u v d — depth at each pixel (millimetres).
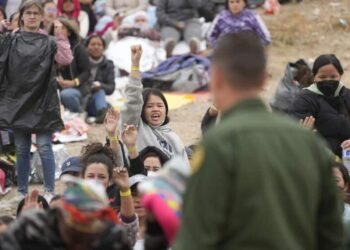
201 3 25688
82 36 25203
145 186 7352
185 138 20703
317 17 28141
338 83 15070
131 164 12719
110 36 25375
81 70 21594
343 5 28859
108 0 26625
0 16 21375
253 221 6582
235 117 6836
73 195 7109
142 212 11875
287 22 27781
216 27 23562
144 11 26547
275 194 6641
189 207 6699
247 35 7051
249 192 6586
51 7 22109
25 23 16188
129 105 14117
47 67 16156
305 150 6836
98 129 21094
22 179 16766
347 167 14555
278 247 6605
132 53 14219
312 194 6848
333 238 7215
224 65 6906
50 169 16594
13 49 16109
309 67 19453
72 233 7129
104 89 21984
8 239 7160
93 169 12047
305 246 6836
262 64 6922
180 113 22344
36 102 16234
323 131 15031
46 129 16281
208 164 6621
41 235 7168
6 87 16234
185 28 25406
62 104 21141
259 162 6625
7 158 18016
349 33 27453
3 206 16562
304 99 15078
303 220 6773
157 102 14328
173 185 7324
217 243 6652
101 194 7172
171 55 25109
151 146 13508
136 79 14102
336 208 7168
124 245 7375
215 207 6578
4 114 16156
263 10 28578
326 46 26781
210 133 6770
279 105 19234
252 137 6688
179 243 6762
